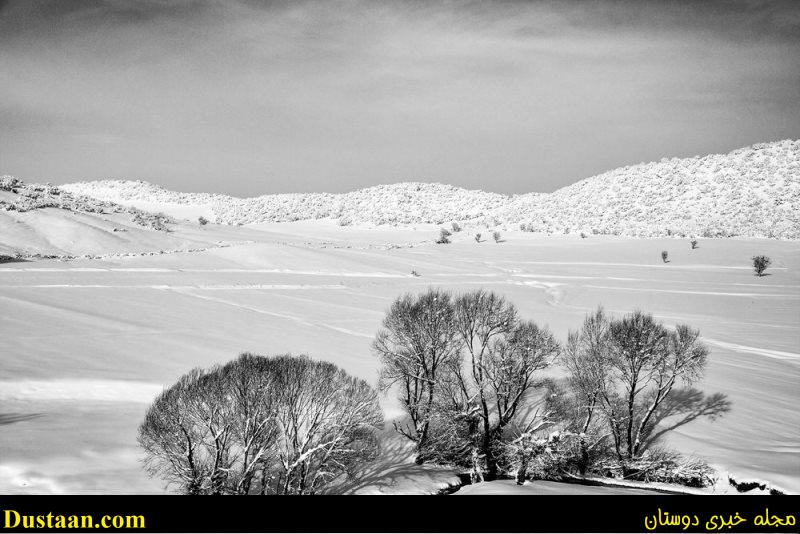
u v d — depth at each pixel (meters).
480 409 25.78
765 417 30.98
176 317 44.47
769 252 112.62
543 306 61.81
